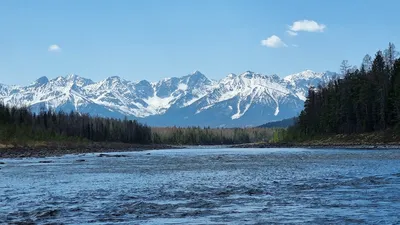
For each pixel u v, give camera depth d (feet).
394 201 97.45
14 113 617.62
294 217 82.12
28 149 442.91
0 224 77.77
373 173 162.61
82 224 78.07
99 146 624.59
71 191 122.52
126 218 83.15
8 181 150.51
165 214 86.63
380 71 554.87
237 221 79.46
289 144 638.94
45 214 86.74
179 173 179.52
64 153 408.46
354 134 540.11
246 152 430.61
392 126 512.22
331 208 90.43
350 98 558.56
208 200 103.45
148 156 354.74
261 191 116.88
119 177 163.53
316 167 198.59
